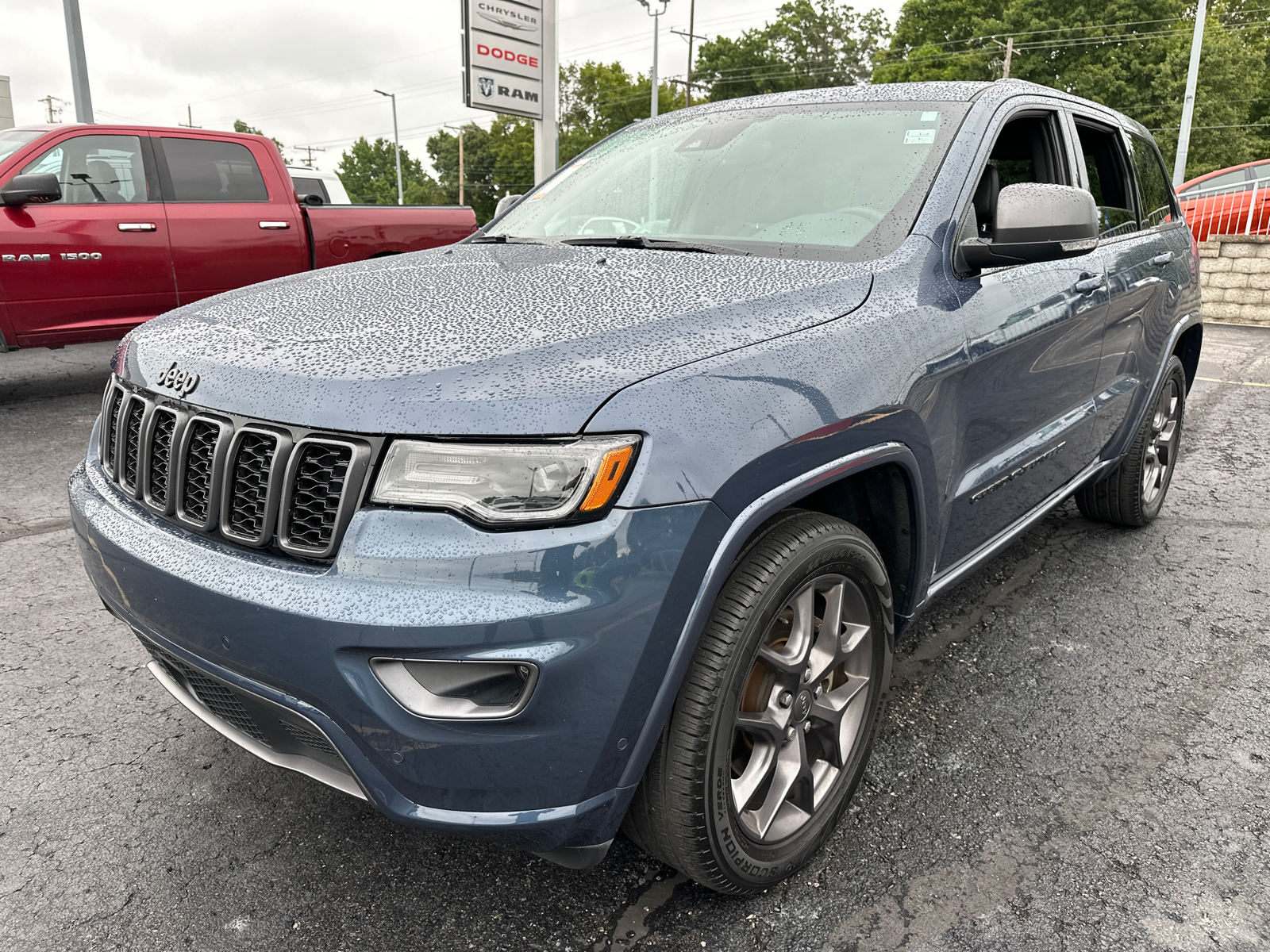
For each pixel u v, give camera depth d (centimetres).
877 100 273
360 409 146
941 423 208
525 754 142
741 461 152
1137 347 350
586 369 150
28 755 235
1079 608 330
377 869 196
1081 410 309
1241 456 552
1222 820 212
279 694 151
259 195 684
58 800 218
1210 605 333
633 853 201
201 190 658
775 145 267
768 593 162
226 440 158
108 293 618
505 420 141
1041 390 268
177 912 182
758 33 6738
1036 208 210
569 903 186
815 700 191
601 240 251
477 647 136
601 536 139
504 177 8712
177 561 160
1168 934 177
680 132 300
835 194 241
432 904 185
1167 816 213
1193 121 4716
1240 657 294
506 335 160
